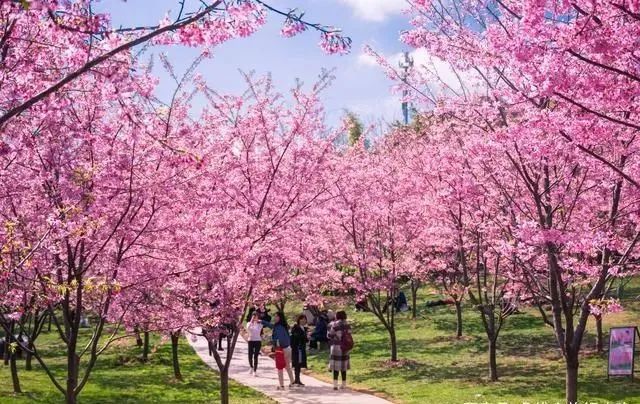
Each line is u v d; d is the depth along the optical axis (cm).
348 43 574
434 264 2019
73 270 923
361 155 2272
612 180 909
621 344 1511
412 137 2250
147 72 860
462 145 1295
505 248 963
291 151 1426
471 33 900
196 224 1146
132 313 1141
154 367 2098
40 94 465
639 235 893
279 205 1404
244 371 2027
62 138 911
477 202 1310
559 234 816
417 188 1931
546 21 605
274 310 3497
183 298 1213
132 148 942
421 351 2144
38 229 909
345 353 1658
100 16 592
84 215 905
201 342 2727
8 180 902
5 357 2077
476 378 1642
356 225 2084
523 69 610
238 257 1156
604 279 909
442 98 1076
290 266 1831
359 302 2070
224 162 1286
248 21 546
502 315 1609
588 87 602
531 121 674
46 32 621
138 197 992
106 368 2073
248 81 1398
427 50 923
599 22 554
